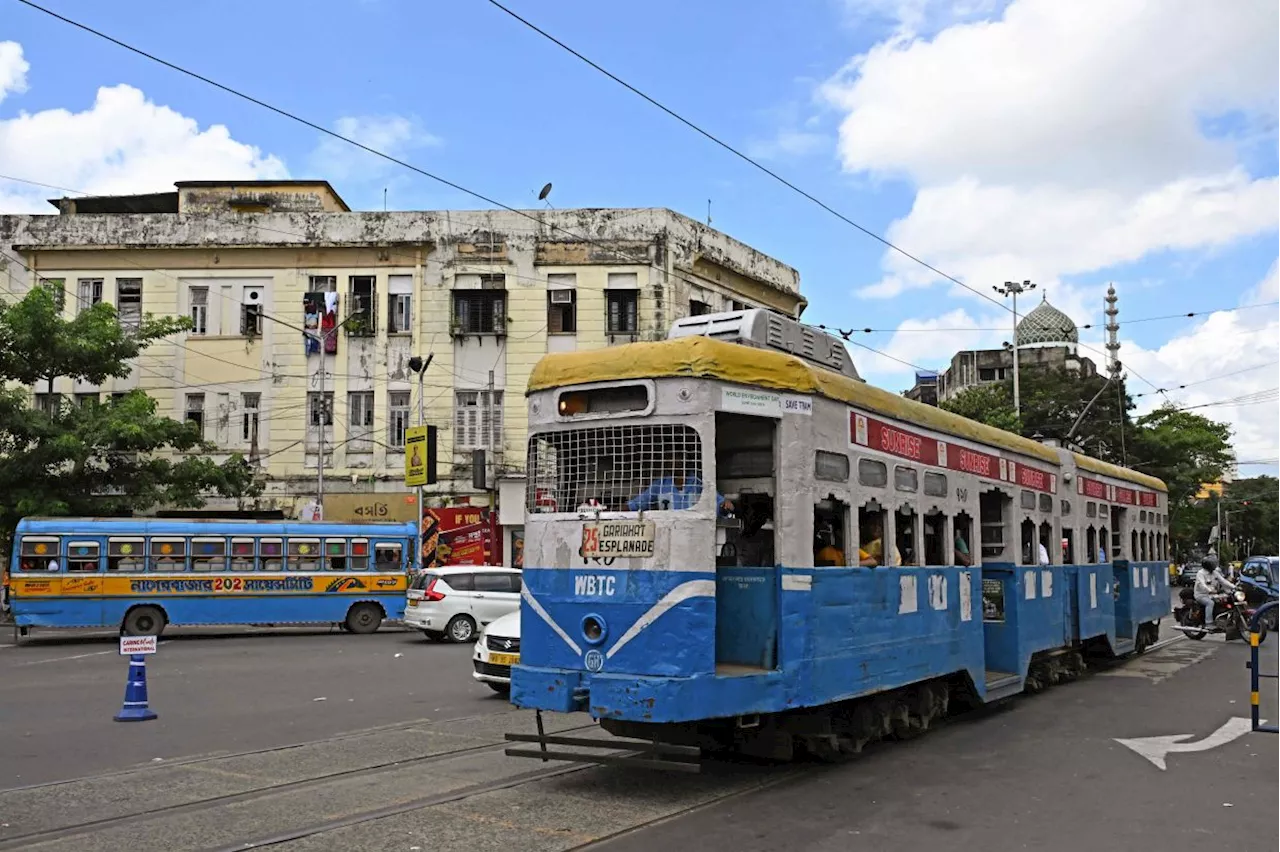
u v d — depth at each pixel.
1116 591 18.19
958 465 11.38
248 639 22.97
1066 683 14.95
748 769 8.85
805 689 8.13
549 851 6.36
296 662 17.95
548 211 31.78
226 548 23.42
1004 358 62.41
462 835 6.71
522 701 7.93
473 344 31.61
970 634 11.27
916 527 10.25
